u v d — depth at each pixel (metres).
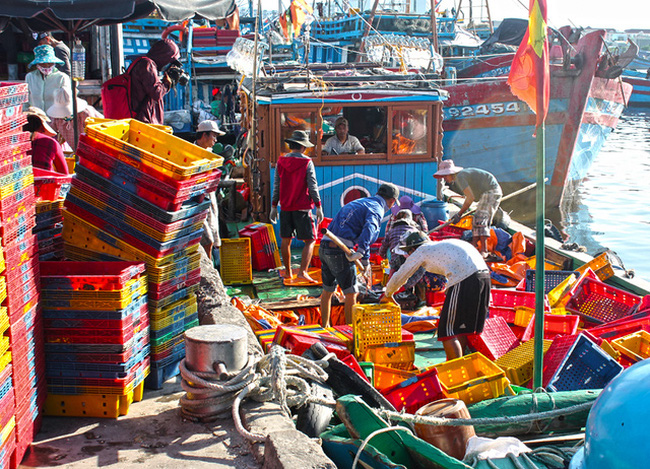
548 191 17.70
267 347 5.52
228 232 10.31
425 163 10.14
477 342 5.89
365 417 3.48
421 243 6.25
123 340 3.57
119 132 4.50
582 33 16.64
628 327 6.11
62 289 3.53
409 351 5.59
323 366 4.14
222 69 23.72
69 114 9.31
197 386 3.57
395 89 10.07
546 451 3.75
